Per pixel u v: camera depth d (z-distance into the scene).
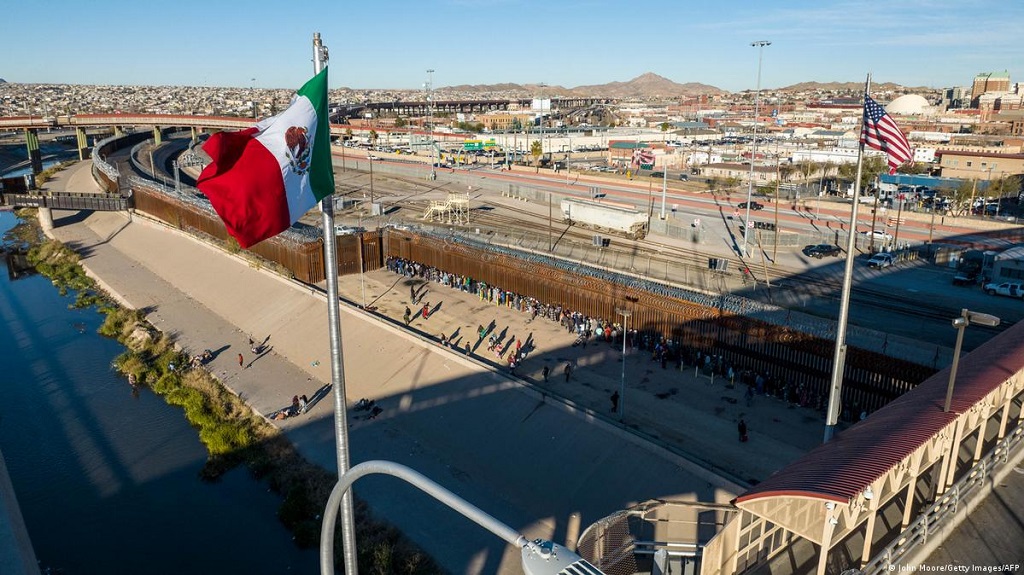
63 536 33.34
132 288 72.31
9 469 39.31
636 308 47.06
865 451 16.31
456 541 30.80
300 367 50.25
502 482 34.41
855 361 35.38
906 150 24.06
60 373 52.59
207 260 75.75
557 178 124.00
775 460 32.00
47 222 100.75
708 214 88.25
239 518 34.41
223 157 12.81
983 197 95.12
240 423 42.69
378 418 41.50
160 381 49.44
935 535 15.16
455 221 90.56
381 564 29.34
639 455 33.00
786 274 61.66
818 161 127.12
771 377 39.22
